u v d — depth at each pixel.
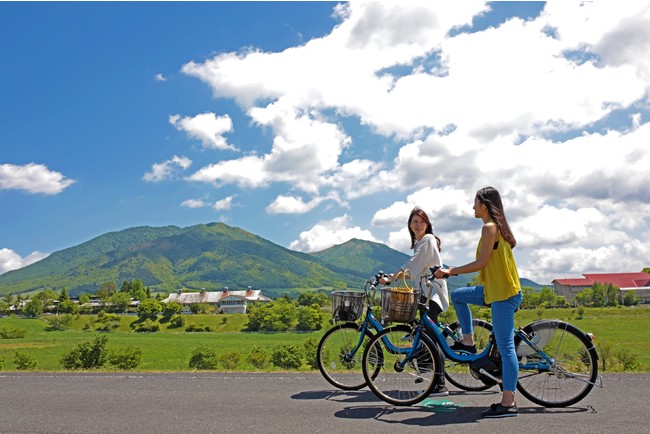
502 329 6.06
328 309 155.25
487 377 6.55
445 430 5.37
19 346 96.19
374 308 7.35
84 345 49.03
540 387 6.41
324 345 7.62
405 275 7.07
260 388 7.71
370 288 7.47
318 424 5.64
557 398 6.36
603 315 97.50
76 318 173.75
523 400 6.74
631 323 80.56
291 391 7.47
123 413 6.25
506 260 6.11
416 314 6.78
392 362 6.70
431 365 6.54
